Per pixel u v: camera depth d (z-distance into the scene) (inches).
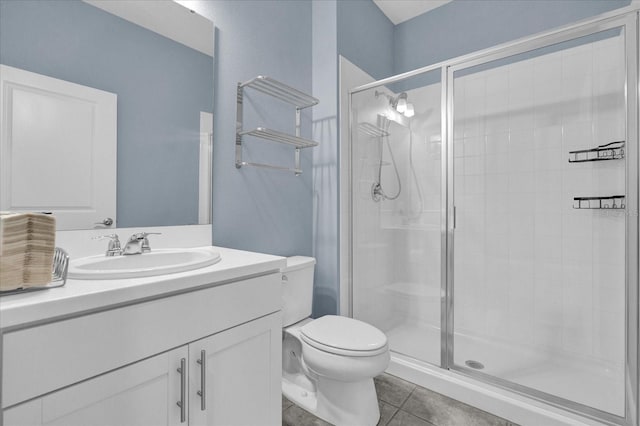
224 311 39.1
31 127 40.0
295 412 62.4
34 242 28.3
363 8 92.7
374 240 89.1
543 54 77.7
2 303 24.5
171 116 54.5
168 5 54.4
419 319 86.1
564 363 74.3
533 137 79.7
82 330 27.4
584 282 74.7
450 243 73.2
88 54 45.1
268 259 47.1
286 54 77.6
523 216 81.7
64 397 26.4
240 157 65.6
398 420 59.5
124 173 48.8
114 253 45.3
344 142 83.5
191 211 57.5
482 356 77.6
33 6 40.4
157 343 32.5
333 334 58.4
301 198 82.6
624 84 53.8
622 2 71.9
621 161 68.5
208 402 37.3
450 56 97.4
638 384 51.6
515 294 83.3
